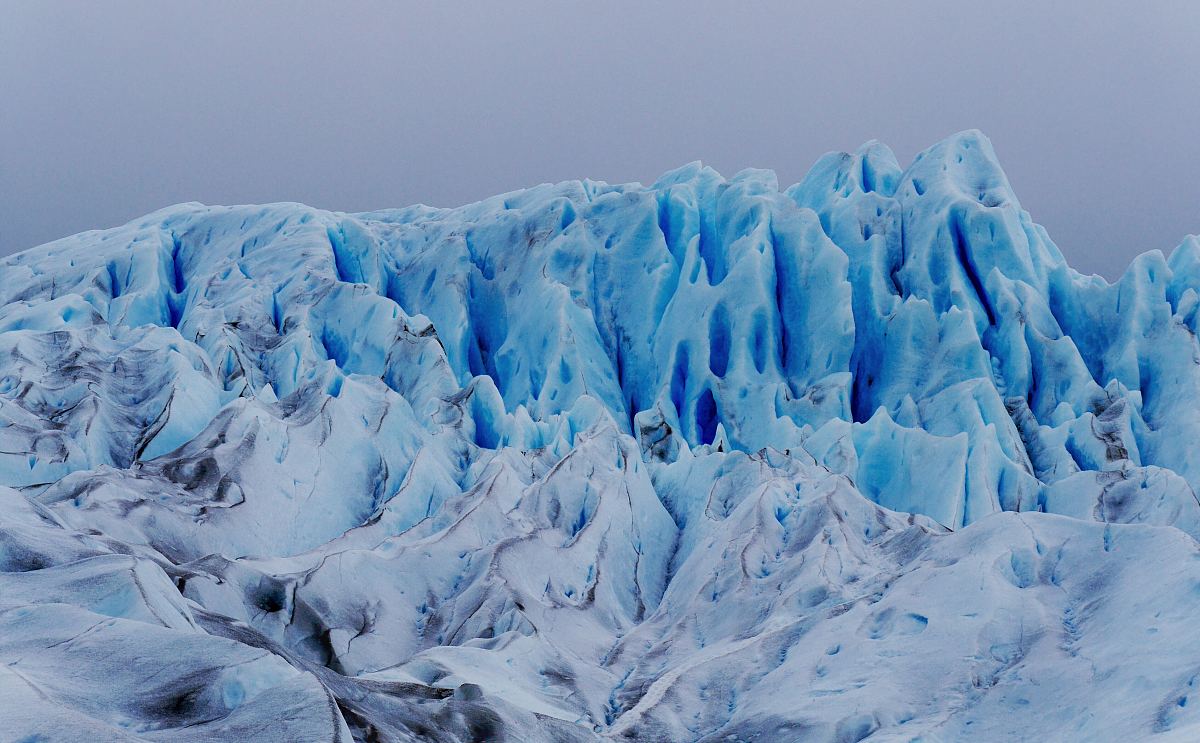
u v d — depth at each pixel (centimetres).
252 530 2317
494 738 1216
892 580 1856
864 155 4612
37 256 5072
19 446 2533
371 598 2012
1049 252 4238
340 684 1227
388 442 2872
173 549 2094
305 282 4262
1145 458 3219
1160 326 3594
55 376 3036
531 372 3994
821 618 1795
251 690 918
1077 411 3416
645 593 2375
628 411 3975
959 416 3241
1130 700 1277
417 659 1684
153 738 831
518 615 1933
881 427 3198
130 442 2808
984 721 1376
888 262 3994
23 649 971
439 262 4531
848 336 3750
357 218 5572
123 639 986
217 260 4731
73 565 1209
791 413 3572
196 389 3012
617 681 1836
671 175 4897
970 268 3912
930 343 3656
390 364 3706
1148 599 1489
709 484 2761
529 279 4288
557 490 2516
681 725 1562
